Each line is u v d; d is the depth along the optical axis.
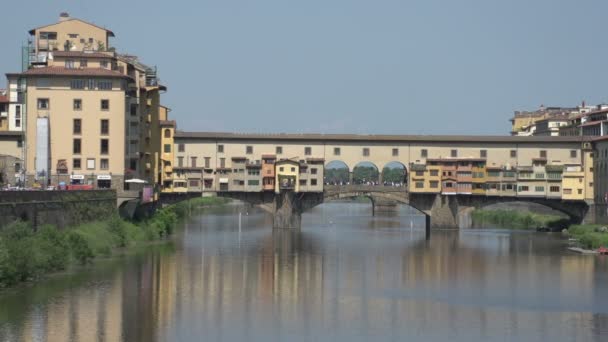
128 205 154.38
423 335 80.19
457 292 101.69
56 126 145.50
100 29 177.75
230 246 148.00
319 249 145.88
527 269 121.50
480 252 143.75
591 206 189.62
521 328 83.25
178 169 188.50
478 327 83.62
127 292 95.56
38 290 93.81
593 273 117.69
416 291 102.12
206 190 189.62
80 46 176.88
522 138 195.50
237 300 94.50
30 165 144.50
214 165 191.25
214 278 108.56
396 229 196.75
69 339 74.56
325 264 125.06
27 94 144.75
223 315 86.50
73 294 92.56
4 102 180.62
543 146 194.75
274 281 107.94
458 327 83.44
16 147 158.12
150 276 107.31
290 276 112.38
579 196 189.75
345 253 140.00
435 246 153.62
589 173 190.12
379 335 80.06
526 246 153.75
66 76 145.25
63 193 119.75
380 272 117.44
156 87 173.75
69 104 145.50
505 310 91.31
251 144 192.25
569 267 124.00
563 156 194.12
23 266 96.88
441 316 88.00
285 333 80.06
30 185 143.12
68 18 180.50
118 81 146.25
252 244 152.50
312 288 103.25
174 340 76.31
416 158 195.25
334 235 176.00
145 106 167.62
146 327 80.12
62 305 87.06
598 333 81.56
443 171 191.25
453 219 191.38
